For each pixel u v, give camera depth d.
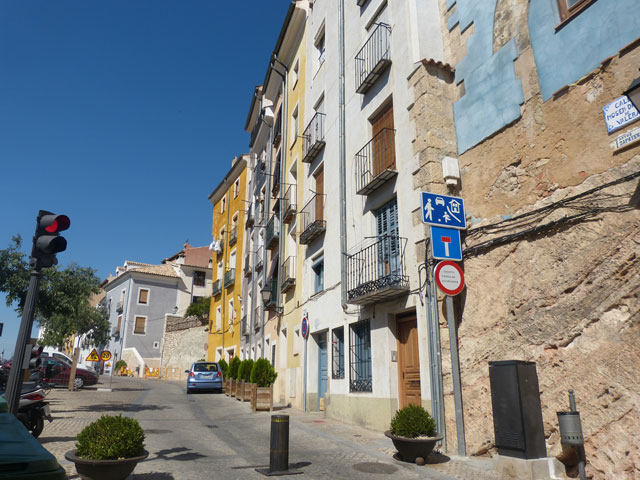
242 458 7.47
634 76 5.93
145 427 10.68
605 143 6.20
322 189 15.50
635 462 5.30
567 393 6.21
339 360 12.79
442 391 8.06
